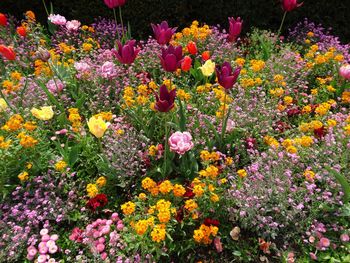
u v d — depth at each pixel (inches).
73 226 35.2
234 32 47.3
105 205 36.2
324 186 34.8
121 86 47.4
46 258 31.8
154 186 32.9
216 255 33.1
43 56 40.1
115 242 31.8
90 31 60.6
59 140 41.5
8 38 56.9
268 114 41.9
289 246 33.1
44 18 65.7
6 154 35.8
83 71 46.1
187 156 37.2
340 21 63.8
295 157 35.5
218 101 44.5
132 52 37.2
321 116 42.8
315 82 51.5
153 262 30.6
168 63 33.4
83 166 39.4
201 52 55.6
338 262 31.8
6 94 45.1
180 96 42.6
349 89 48.1
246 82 46.4
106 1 49.1
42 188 36.6
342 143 38.0
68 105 45.0
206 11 63.7
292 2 50.3
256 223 33.6
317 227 33.0
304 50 59.5
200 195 31.9
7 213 34.4
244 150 39.2
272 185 34.1
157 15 63.6
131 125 41.7
